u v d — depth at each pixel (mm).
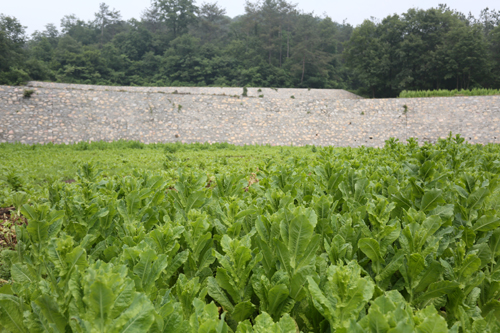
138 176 4418
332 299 1442
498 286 1892
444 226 2471
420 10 54469
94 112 30266
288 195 2836
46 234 2129
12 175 6680
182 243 2301
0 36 54594
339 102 35250
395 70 56844
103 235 2592
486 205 2797
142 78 76312
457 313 1761
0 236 4023
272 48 81938
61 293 1438
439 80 54062
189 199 2877
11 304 1540
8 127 27141
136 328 1098
